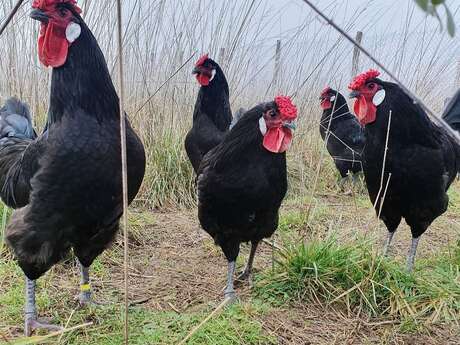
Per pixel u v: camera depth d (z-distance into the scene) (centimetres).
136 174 112
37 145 106
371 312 126
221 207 126
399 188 141
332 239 143
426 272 145
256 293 132
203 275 146
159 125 220
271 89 246
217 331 113
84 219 106
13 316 119
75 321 118
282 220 182
